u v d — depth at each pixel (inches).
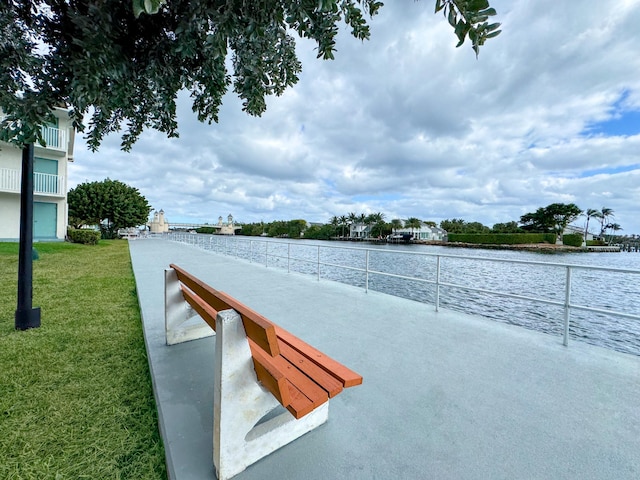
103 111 59.0
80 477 51.1
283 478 48.7
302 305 162.9
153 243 893.2
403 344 107.7
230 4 48.0
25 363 93.9
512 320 443.2
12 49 54.2
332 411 67.8
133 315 148.7
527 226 2989.7
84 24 48.2
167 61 69.3
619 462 52.8
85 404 72.6
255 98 71.0
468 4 35.7
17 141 54.4
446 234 3061.0
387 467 51.4
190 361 90.5
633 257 1756.9
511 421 64.4
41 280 243.4
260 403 51.4
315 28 53.2
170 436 56.7
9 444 58.5
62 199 664.4
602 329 405.7
